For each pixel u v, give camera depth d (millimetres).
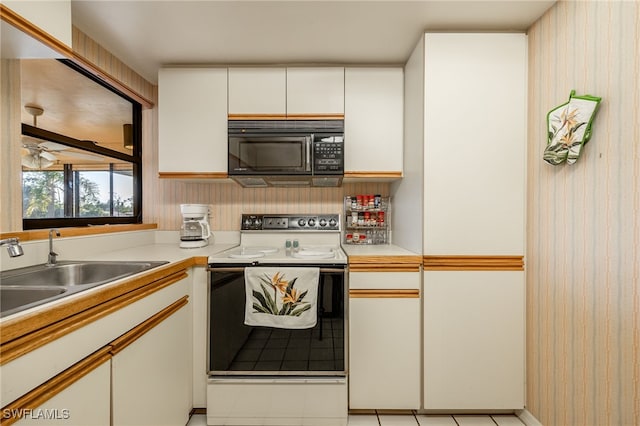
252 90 1874
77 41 1530
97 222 1879
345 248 1945
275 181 2074
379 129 1891
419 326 1600
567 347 1308
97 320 911
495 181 1582
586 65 1210
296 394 1541
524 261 1588
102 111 1893
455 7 1409
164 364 1303
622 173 1062
